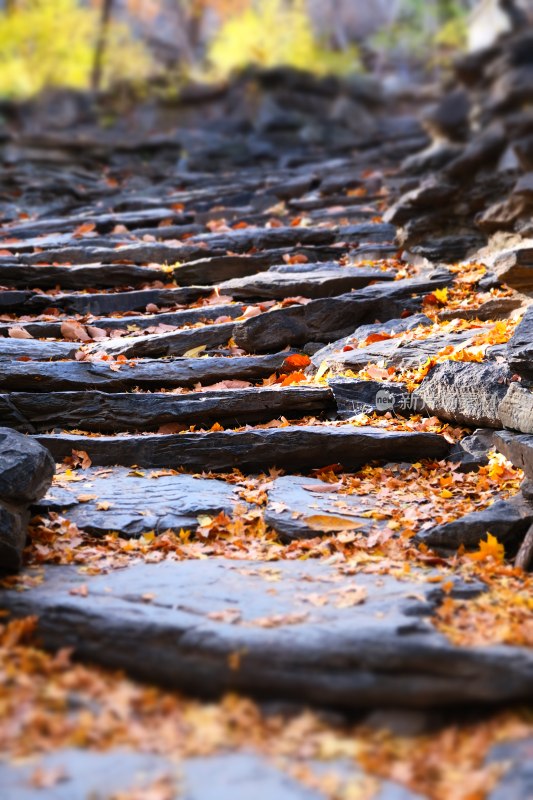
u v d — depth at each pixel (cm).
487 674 433
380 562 603
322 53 2886
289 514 670
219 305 1134
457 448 777
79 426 845
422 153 1925
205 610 509
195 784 375
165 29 2930
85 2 2825
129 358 995
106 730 413
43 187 1995
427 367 852
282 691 449
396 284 1121
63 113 2686
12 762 387
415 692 434
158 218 1644
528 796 365
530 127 1521
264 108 2578
